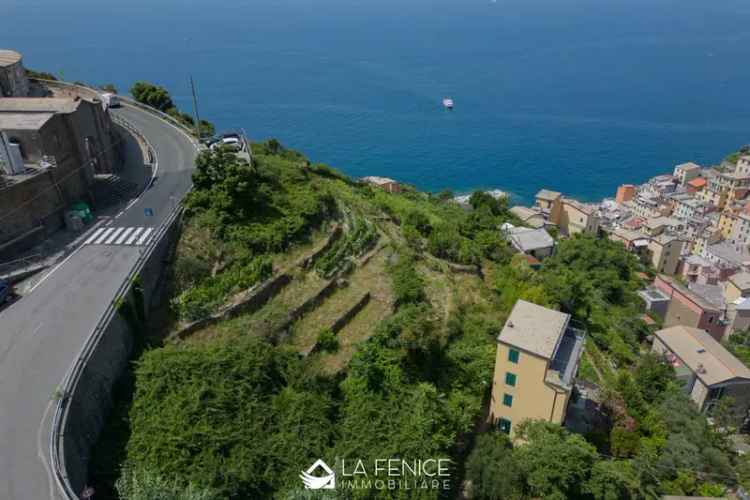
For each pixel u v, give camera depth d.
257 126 172.88
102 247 41.66
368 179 109.19
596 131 190.00
